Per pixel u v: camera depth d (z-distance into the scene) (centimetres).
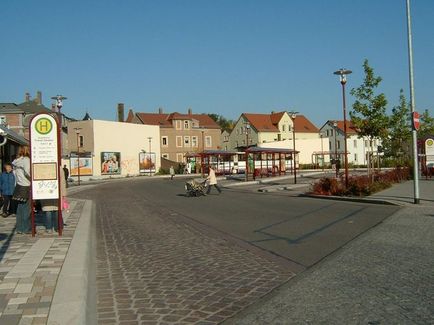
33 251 906
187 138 8869
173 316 543
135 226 1380
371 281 659
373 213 1526
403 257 812
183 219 1533
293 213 1614
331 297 589
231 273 749
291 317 520
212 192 3030
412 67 1705
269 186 3297
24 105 7844
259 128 9675
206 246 1007
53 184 1113
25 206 1166
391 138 3722
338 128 9944
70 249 921
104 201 2455
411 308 533
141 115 8912
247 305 577
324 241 1023
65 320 492
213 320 525
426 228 1147
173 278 729
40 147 1102
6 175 1617
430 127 5031
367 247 920
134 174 6956
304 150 8431
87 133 6438
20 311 525
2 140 1764
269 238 1093
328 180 2370
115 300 615
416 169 1728
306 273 730
